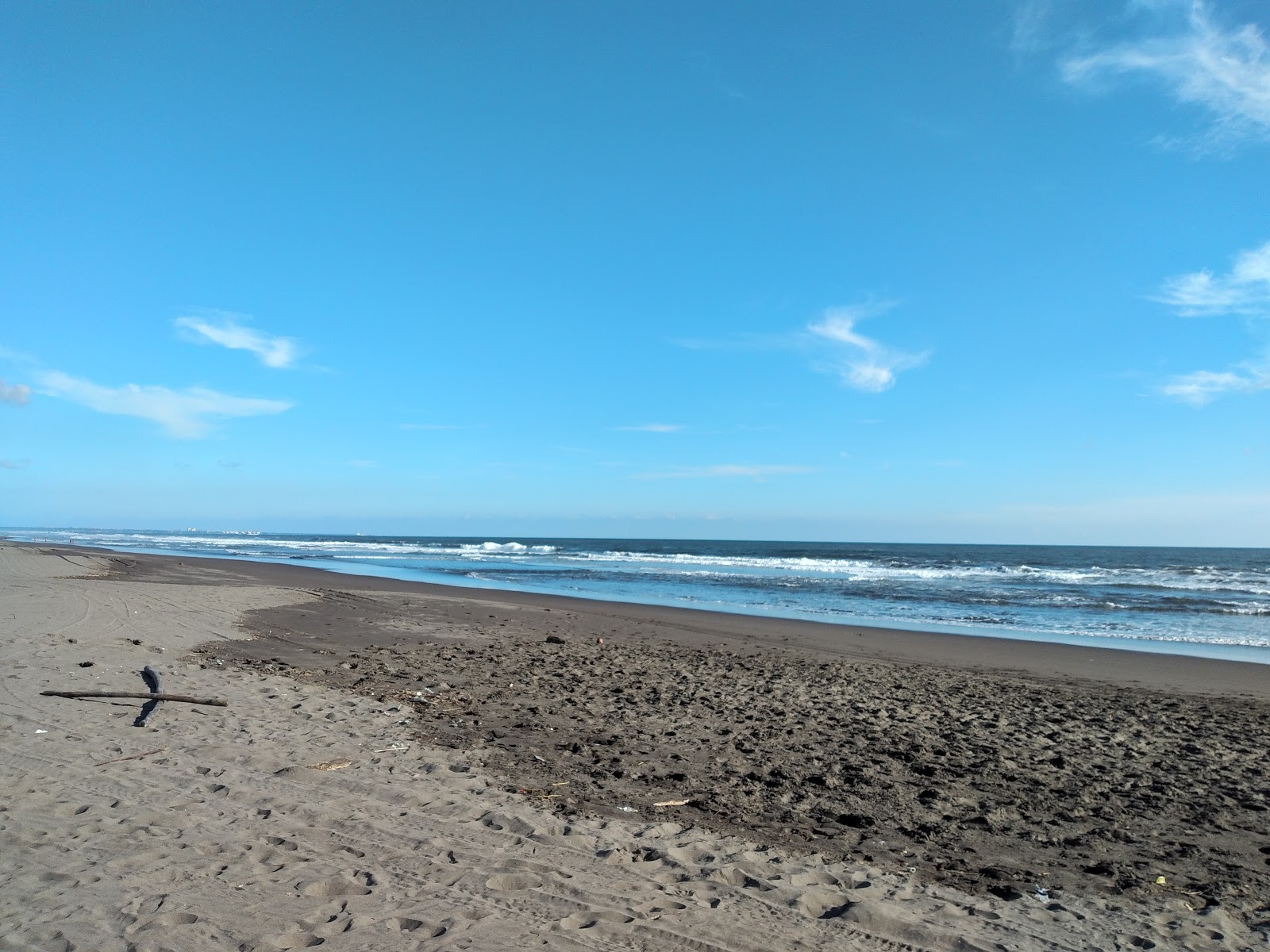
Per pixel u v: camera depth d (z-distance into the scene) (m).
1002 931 3.94
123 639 11.92
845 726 8.57
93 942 3.31
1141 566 51.69
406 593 23.23
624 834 5.03
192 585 22.58
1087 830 5.59
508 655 12.69
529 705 9.01
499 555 62.41
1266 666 13.97
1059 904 4.32
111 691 8.09
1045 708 10.09
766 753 7.34
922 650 15.50
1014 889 4.51
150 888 3.84
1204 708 10.36
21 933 3.34
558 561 53.75
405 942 3.46
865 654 14.82
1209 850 5.25
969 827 5.58
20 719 6.93
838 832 5.37
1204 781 6.83
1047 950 3.76
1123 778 6.88
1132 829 5.62
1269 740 8.51
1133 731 8.84
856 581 35.84
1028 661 14.36
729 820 5.50
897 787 6.42
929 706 9.90
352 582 27.78
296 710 7.96
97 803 5.00
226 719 7.38
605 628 17.14
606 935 3.64
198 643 12.37
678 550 89.88
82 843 4.33
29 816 4.70
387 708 8.34
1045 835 5.47
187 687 8.67
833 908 4.10
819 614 22.33
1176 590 31.80
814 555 74.25
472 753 6.85
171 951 3.27
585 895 4.06
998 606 25.14
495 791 5.75
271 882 3.99
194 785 5.45
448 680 10.37
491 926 3.65
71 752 6.05
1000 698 10.67
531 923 3.71
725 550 94.06
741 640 16.05
